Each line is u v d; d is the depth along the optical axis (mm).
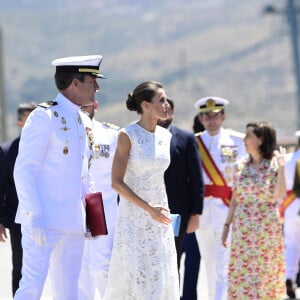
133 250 16938
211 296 21906
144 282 16891
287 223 24375
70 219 16391
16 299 16234
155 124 17281
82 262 17375
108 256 20172
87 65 16672
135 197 16797
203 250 21891
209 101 22172
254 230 20031
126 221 17016
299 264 24281
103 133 20266
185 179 20250
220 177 21875
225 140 22188
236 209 20250
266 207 20062
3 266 30516
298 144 24719
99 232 16750
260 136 19938
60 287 16609
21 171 16141
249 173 20109
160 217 16797
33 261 16172
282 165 20062
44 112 16297
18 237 20484
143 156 16969
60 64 16625
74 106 16641
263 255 20031
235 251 20156
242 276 20062
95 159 20031
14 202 20438
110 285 17188
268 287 20094
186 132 20391
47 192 16312
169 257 17078
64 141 16391
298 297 24406
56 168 16359
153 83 17281
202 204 20297
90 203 16703
